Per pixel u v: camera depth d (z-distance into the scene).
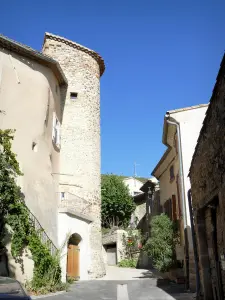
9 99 14.48
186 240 13.38
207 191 8.23
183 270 14.32
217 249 8.56
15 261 11.97
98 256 17.89
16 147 14.19
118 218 31.73
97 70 22.14
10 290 6.37
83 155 19.11
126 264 24.97
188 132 15.05
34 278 12.03
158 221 16.72
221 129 6.39
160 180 22.08
